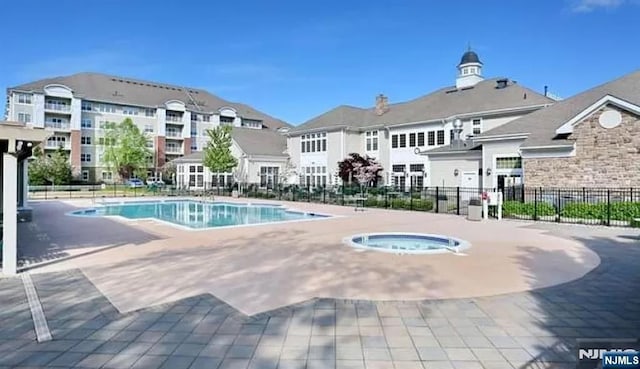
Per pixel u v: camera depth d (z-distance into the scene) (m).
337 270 7.89
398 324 4.97
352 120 38.34
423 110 35.00
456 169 27.48
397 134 35.06
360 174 31.55
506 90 31.19
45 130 7.54
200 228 14.55
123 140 56.38
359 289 6.54
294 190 31.44
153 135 64.19
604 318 5.17
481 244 11.00
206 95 76.25
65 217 18.52
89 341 4.45
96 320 5.11
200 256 9.29
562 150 19.09
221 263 8.52
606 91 21.83
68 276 7.41
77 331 4.75
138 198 32.25
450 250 10.05
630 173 17.28
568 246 10.68
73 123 56.91
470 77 36.22
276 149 42.59
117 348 4.27
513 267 8.18
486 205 17.84
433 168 28.84
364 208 23.53
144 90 67.56
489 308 5.58
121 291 6.41
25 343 4.41
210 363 3.91
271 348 4.26
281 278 7.25
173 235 12.75
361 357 4.04
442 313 5.38
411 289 6.55
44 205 25.84
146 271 7.80
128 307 5.62
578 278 7.27
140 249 10.23
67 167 50.22
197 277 7.32
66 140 57.81
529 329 4.80
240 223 17.94
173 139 66.50
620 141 17.50
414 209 22.05
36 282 6.98
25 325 4.94
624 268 8.09
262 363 3.91
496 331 4.73
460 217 18.53
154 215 21.91
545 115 23.42
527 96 28.88
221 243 11.16
